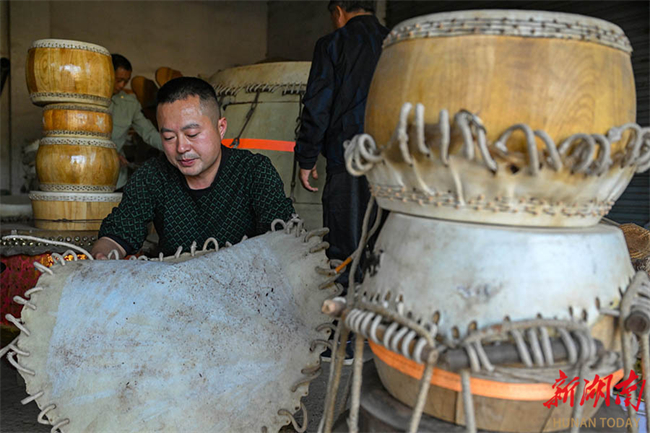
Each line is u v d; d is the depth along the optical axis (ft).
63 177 7.54
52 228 7.57
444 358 2.52
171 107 5.13
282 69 9.60
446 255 2.69
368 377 3.54
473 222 2.72
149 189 5.79
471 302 2.59
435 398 2.90
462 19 2.60
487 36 2.53
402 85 2.75
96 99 7.75
